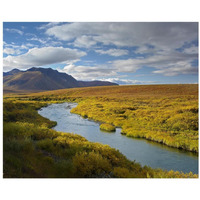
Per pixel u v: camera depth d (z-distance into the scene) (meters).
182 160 11.79
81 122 24.39
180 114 21.58
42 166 6.53
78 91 98.69
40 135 10.45
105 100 52.34
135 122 22.36
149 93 67.12
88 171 6.91
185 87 72.56
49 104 52.81
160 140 15.50
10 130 9.20
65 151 8.74
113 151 9.50
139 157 12.22
